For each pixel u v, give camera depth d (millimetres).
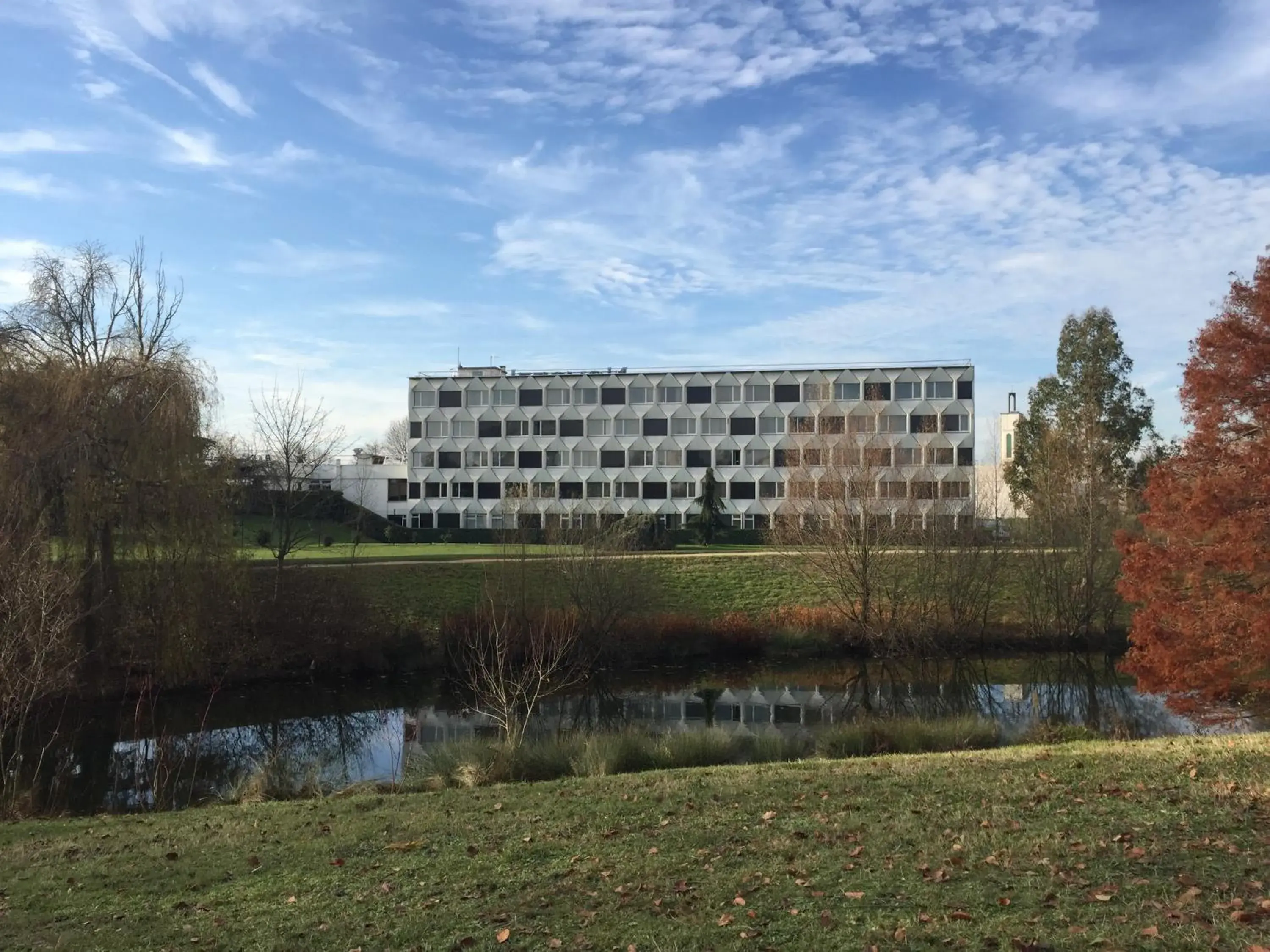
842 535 38000
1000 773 11070
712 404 75375
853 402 67688
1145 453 46781
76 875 9227
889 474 41156
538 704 27469
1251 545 15055
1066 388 48531
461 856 8922
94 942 7184
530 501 47156
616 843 8922
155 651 25984
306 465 35750
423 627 33594
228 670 28656
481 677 28531
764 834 8789
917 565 37562
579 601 34625
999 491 62219
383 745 22719
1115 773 10367
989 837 7938
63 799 16750
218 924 7414
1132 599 17594
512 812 10867
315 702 28031
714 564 43719
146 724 23969
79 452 24016
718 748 16578
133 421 25641
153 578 26078
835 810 9609
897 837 8219
